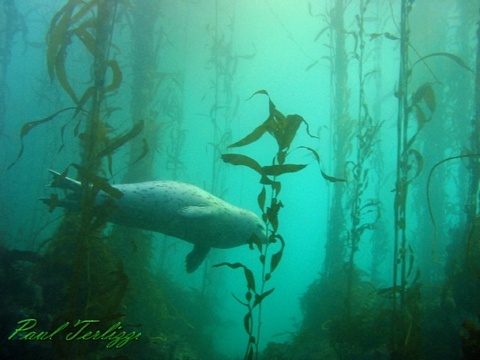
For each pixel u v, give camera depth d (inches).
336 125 396.2
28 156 581.9
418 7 481.1
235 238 267.9
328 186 395.9
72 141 504.4
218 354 360.5
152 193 229.1
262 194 144.7
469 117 427.5
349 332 235.6
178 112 449.1
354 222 269.1
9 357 145.4
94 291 188.1
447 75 442.9
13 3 402.0
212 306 420.8
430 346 219.1
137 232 288.4
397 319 186.5
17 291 175.3
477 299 223.9
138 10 338.0
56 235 216.2
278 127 147.3
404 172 190.4
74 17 154.6
